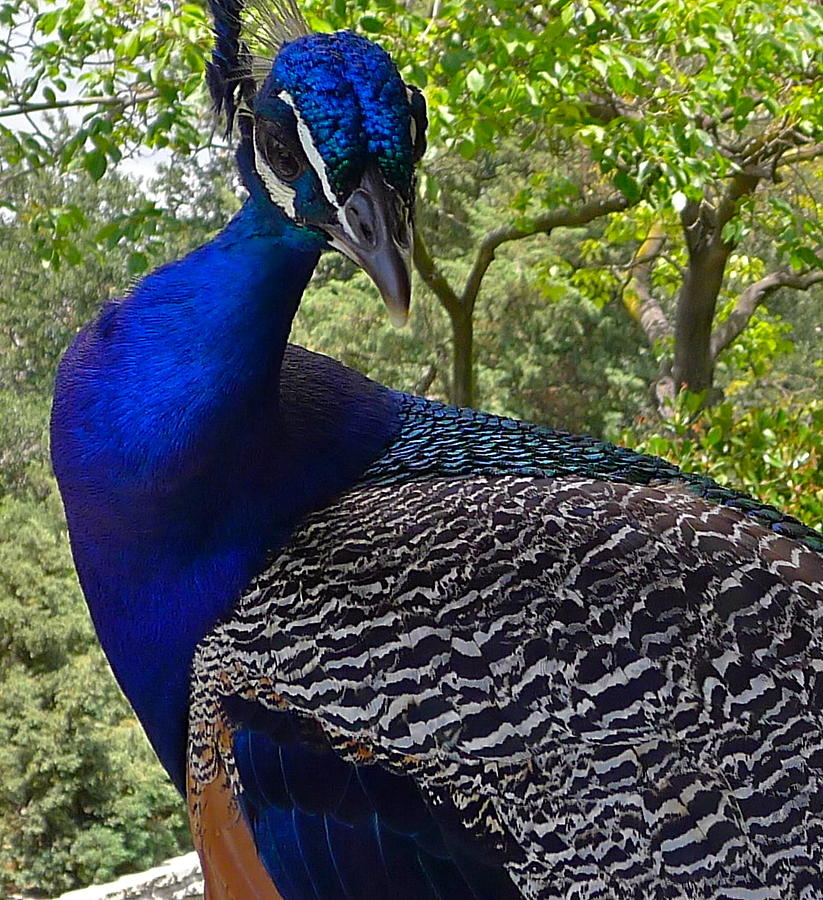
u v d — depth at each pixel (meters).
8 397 26.12
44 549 21.55
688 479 3.65
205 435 3.14
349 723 2.85
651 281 19.41
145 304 3.33
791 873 2.53
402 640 2.86
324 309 25.83
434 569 2.97
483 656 2.79
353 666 2.88
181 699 3.32
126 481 3.21
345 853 2.87
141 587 3.26
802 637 2.83
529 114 9.08
